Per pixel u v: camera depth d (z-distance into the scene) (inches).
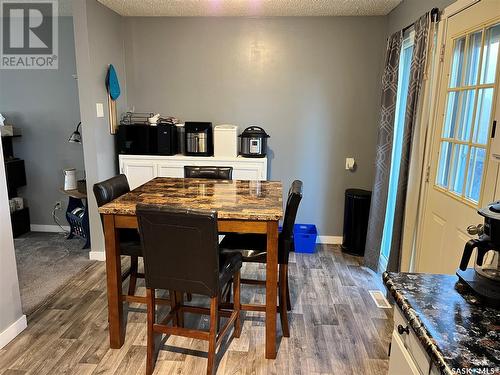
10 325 92.7
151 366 80.8
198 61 157.4
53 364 84.4
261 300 114.5
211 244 70.8
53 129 167.2
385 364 85.6
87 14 127.0
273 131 160.7
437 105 96.0
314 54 152.7
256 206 84.5
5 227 90.6
